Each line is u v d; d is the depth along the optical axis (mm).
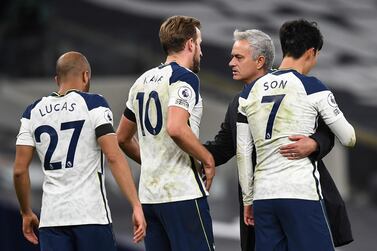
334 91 62500
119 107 54531
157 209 16688
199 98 16594
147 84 16906
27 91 54594
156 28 64562
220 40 65188
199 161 16828
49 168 16688
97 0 64812
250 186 16781
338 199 16891
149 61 55219
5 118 51938
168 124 16141
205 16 71188
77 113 16625
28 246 27344
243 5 75000
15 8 56312
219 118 52688
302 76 16438
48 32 56719
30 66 55281
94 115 16547
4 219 27781
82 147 16562
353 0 80062
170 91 16484
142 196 16891
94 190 16594
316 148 16266
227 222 36938
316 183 16250
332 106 16234
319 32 16797
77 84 17016
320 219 16203
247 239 17266
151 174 16719
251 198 16828
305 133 16297
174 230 16578
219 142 17891
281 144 16266
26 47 55406
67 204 16500
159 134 16641
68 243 16625
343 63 67875
